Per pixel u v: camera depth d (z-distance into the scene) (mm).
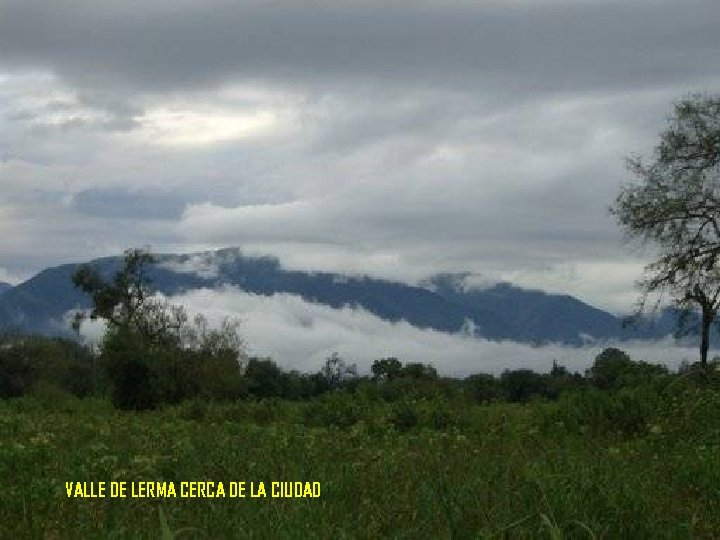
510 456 11273
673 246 36344
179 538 6926
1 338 72000
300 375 71375
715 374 16547
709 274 34969
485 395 49375
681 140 36906
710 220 36188
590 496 7535
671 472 9953
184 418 28578
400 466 10195
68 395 53156
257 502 8055
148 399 44438
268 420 25297
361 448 12945
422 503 7594
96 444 12742
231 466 10102
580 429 15266
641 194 36781
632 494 7836
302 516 7180
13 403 39812
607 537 6793
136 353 44812
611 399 16281
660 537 6918
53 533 7230
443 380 46406
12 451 10875
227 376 50250
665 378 17250
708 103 36719
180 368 46656
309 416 22125
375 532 6973
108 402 45406
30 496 8180
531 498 7492
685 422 13984
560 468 9352
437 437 14523
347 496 8344
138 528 7027
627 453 12055
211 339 50844
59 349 73625
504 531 6438
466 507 7148
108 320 66438
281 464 10234
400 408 19469
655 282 35781
